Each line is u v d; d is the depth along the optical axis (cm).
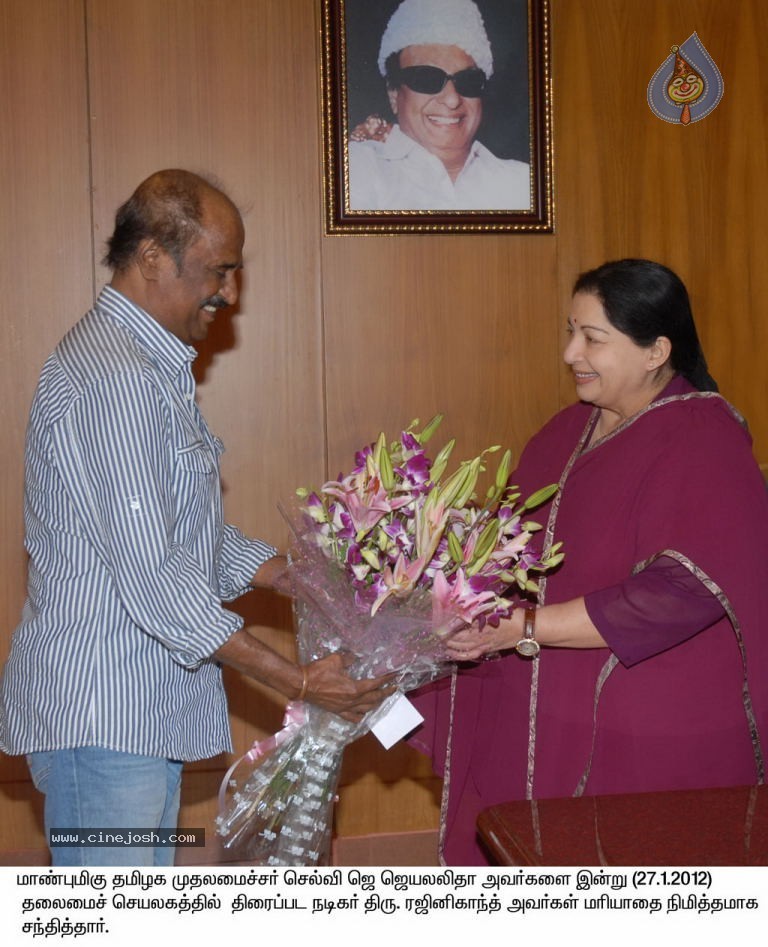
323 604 159
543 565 167
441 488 158
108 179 269
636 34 288
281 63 275
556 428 208
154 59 269
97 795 160
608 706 186
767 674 180
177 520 163
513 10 279
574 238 289
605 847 108
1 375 269
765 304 298
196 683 171
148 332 163
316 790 170
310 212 279
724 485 178
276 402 281
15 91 265
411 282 284
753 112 294
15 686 164
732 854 106
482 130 280
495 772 199
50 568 160
